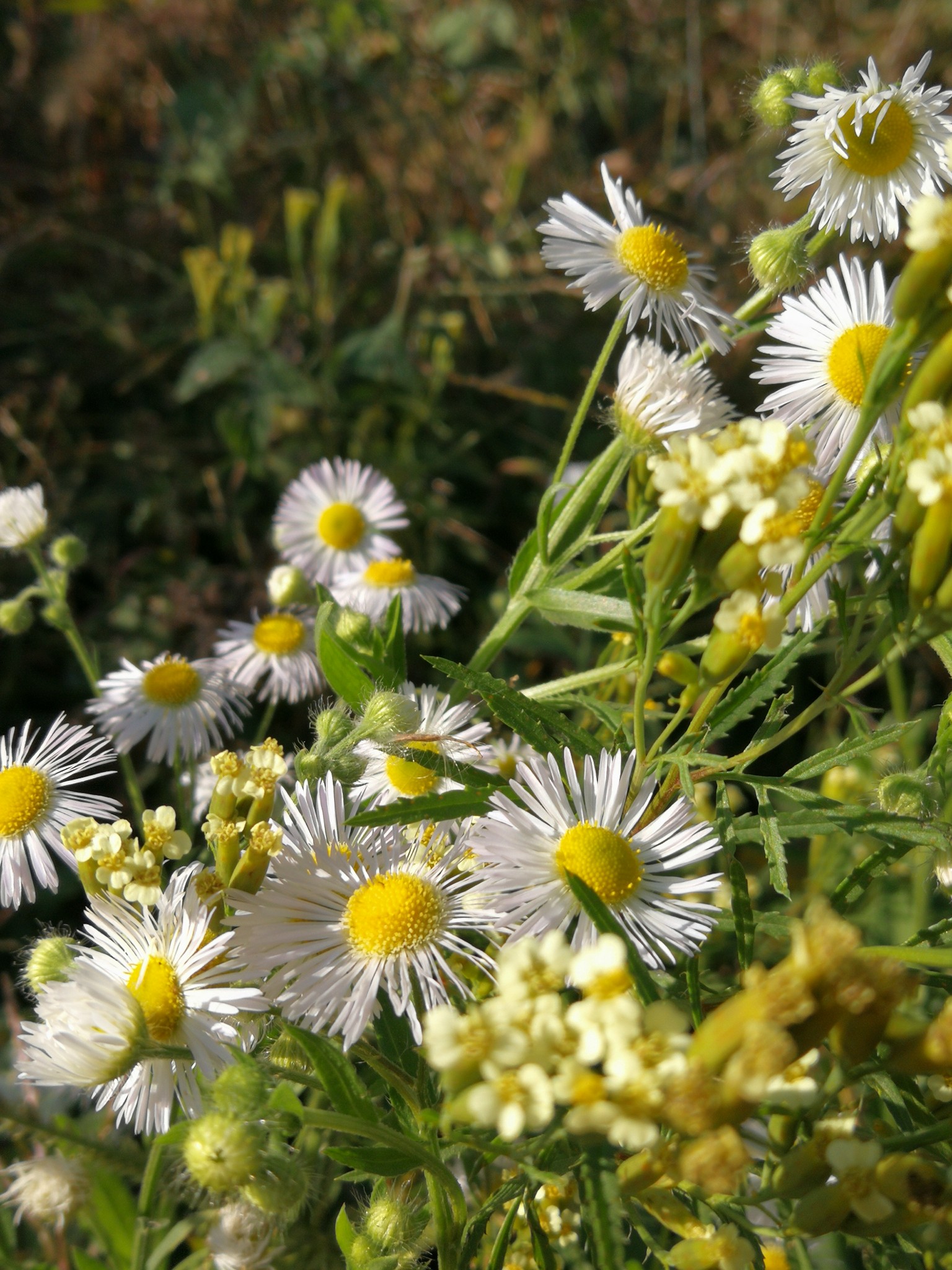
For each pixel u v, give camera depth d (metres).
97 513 0.28
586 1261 0.13
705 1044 0.10
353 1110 0.12
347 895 0.12
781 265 0.15
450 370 0.29
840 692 0.12
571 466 0.24
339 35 0.33
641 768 0.13
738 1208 0.12
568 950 0.10
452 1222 0.12
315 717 0.15
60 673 0.26
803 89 0.16
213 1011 0.12
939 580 0.11
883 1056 0.13
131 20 0.33
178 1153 0.12
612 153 0.33
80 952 0.13
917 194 0.15
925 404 0.11
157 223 0.32
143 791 0.23
